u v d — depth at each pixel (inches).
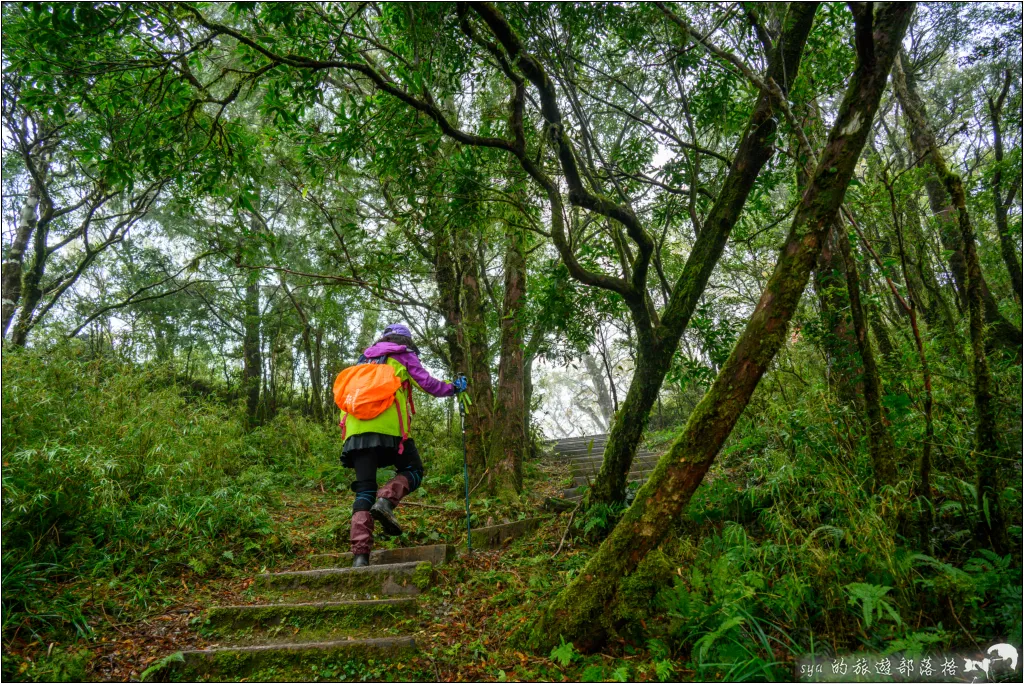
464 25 143.6
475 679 93.5
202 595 129.1
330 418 396.2
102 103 153.8
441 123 142.6
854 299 112.0
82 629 102.3
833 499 112.0
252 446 286.8
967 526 109.2
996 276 225.1
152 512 147.1
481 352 250.7
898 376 132.6
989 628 89.7
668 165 188.2
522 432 239.0
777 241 183.0
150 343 353.4
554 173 183.9
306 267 376.5
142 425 165.5
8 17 130.0
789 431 134.2
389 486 151.2
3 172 294.2
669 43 166.2
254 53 148.0
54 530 126.0
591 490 166.2
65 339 197.5
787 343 157.1
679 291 157.6
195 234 379.6
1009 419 114.7
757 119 142.9
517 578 135.4
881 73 94.2
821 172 96.7
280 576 135.6
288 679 94.7
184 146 166.6
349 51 137.6
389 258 219.5
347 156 167.0
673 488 98.7
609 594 98.7
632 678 89.4
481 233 228.5
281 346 439.5
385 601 119.4
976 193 197.8
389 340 164.2
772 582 101.7
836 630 92.4
